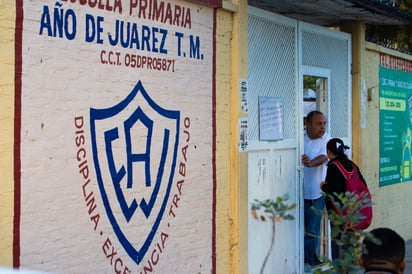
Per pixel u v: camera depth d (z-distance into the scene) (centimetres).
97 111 541
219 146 695
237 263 718
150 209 598
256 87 778
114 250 558
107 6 550
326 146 841
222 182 701
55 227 503
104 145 548
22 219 477
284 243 830
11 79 470
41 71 492
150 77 598
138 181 584
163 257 615
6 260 465
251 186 762
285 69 841
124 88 568
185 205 644
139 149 585
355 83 1030
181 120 638
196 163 659
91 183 535
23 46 479
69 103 515
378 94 1112
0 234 462
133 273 579
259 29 784
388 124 1157
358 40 1028
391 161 1170
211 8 681
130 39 574
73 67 519
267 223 787
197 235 661
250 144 757
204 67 671
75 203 520
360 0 854
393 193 1178
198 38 661
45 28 495
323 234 908
